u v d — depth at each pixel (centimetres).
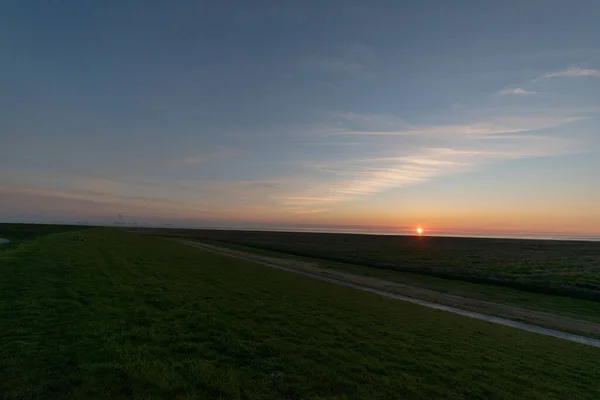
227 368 1018
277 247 8219
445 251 8262
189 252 4550
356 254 7175
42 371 865
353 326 1680
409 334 1684
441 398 1039
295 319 1664
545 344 1903
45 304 1432
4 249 3095
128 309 1483
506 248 9356
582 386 1330
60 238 4072
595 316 2916
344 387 1010
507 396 1125
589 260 6512
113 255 3105
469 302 3194
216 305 1730
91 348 1030
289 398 911
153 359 1001
